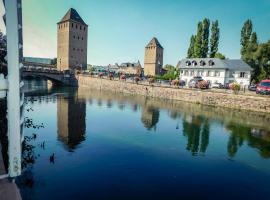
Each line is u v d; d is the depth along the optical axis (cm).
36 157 1146
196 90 3609
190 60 5603
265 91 3005
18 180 903
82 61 8362
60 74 6194
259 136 1808
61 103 3041
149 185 962
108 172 1054
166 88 4100
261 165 1241
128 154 1305
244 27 5984
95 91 5103
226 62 5259
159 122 2197
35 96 3597
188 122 2234
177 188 956
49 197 816
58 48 8312
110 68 11569
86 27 8381
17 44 191
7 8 180
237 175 1109
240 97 3042
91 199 830
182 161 1250
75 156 1210
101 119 2219
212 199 888
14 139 211
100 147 1391
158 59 9156
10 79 196
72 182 935
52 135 1568
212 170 1151
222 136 1786
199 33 6106
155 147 1459
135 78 4888
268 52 4831
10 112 202
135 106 3139
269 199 905
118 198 852
